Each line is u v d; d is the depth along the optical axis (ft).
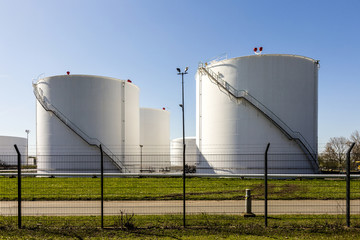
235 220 26.23
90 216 28.14
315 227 23.57
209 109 82.58
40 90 91.30
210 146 81.41
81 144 87.71
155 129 159.43
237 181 58.23
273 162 73.46
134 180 59.98
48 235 21.68
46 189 47.47
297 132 74.18
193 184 53.52
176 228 23.43
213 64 82.33
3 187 49.98
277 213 30.12
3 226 23.94
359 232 22.31
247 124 75.61
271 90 74.64
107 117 91.61
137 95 107.76
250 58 76.13
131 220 25.76
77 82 88.07
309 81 77.92
